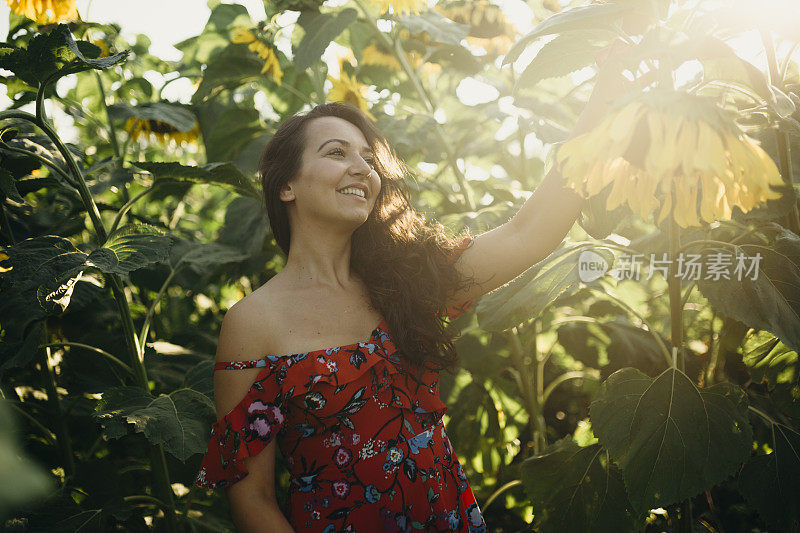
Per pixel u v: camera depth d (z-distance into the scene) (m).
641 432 1.50
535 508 1.67
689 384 1.54
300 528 1.21
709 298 1.55
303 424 1.22
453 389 2.50
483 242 1.45
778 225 1.71
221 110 2.77
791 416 1.75
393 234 1.41
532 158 3.17
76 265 1.54
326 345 1.23
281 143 1.37
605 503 1.62
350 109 1.42
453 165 2.52
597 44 1.40
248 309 1.27
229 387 1.25
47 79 1.63
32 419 1.92
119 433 1.54
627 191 0.96
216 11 2.81
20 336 1.74
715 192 0.93
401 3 2.27
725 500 2.27
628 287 2.35
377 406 1.23
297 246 1.34
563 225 1.40
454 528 1.26
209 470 1.22
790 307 1.52
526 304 1.70
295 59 2.29
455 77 3.00
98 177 2.40
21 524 1.54
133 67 2.98
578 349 2.37
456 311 1.50
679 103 0.84
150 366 2.19
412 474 1.22
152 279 2.37
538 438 2.32
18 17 2.37
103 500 1.74
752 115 1.67
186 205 3.54
